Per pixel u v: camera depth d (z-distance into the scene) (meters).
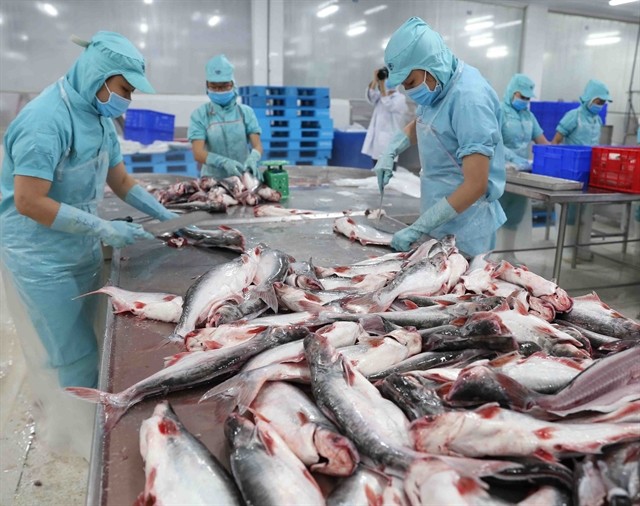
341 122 8.98
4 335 3.85
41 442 2.82
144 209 3.09
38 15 7.21
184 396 1.43
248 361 1.52
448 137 2.71
